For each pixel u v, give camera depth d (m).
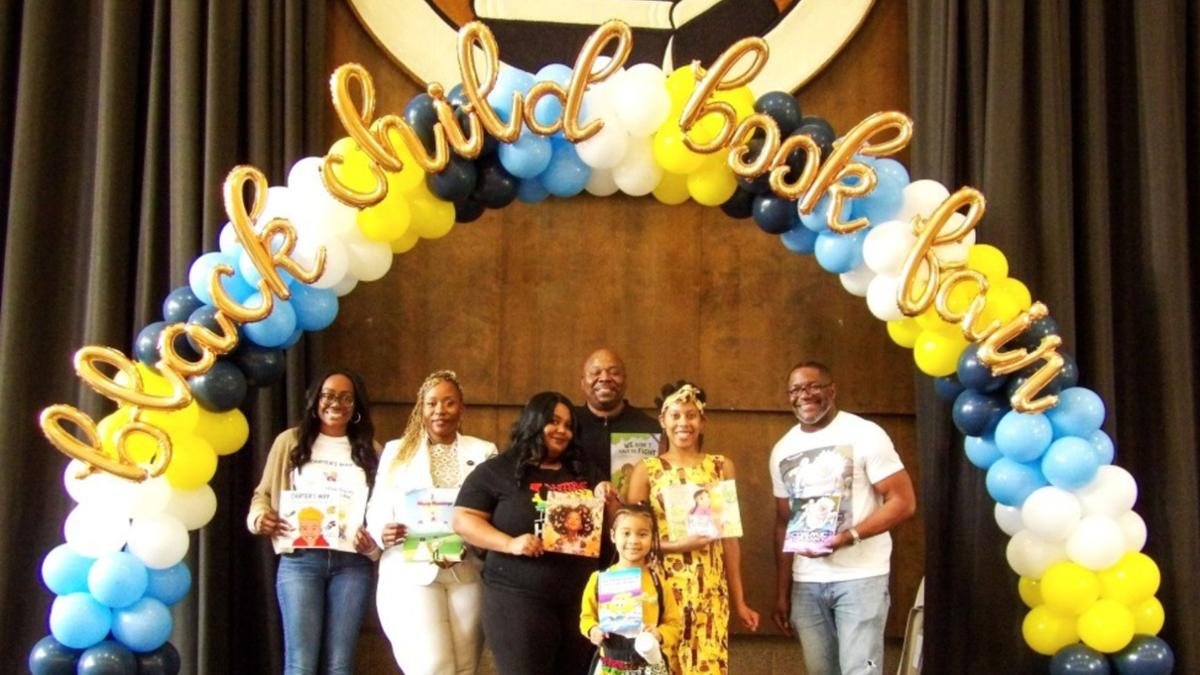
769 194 4.04
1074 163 4.96
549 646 3.89
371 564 4.23
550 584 3.90
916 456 5.14
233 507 4.73
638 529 3.76
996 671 4.68
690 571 3.93
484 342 5.10
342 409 4.20
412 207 4.00
